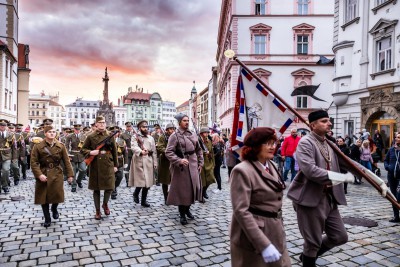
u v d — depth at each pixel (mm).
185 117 6148
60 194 5770
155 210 6941
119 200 8016
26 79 41594
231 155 9461
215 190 9625
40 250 4508
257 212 2506
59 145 5891
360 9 18125
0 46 30719
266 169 2676
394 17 15758
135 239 4988
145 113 137625
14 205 7352
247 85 4043
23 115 41469
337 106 20188
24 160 11867
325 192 3342
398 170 6363
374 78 17000
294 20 29359
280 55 29391
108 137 6355
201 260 4172
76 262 4102
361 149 11531
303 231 3391
